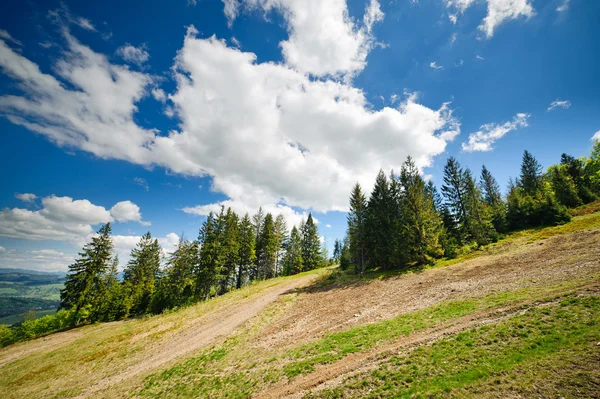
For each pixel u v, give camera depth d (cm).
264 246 6309
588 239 2509
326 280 3984
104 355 2362
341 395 933
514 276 1967
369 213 4100
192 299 4519
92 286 4475
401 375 949
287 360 1422
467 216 4347
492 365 860
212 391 1284
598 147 5619
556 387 679
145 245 5653
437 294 2041
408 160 3881
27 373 2241
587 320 950
